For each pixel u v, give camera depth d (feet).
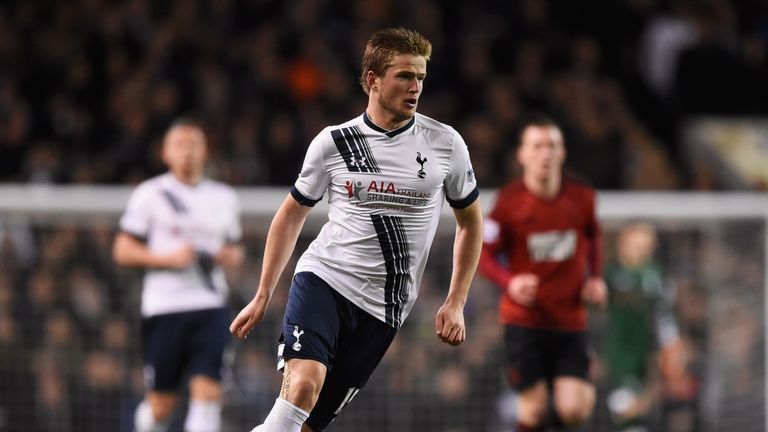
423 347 105.50
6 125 142.10
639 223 105.91
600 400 108.99
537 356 83.87
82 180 134.31
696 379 107.96
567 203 83.92
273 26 154.51
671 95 161.58
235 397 105.19
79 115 145.79
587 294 83.51
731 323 105.81
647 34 164.04
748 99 161.68
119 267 105.91
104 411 105.91
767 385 102.01
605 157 139.85
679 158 158.20
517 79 149.18
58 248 106.22
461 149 57.21
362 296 57.47
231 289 105.09
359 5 155.43
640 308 107.24
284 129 139.23
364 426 106.11
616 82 161.48
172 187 92.63
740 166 153.79
